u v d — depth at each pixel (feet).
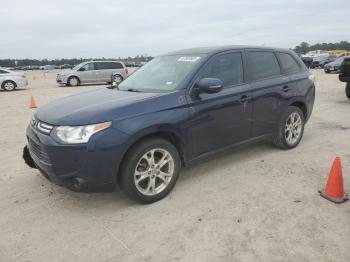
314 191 13.14
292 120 18.04
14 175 15.71
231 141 14.98
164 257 9.40
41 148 11.57
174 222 11.16
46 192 13.79
